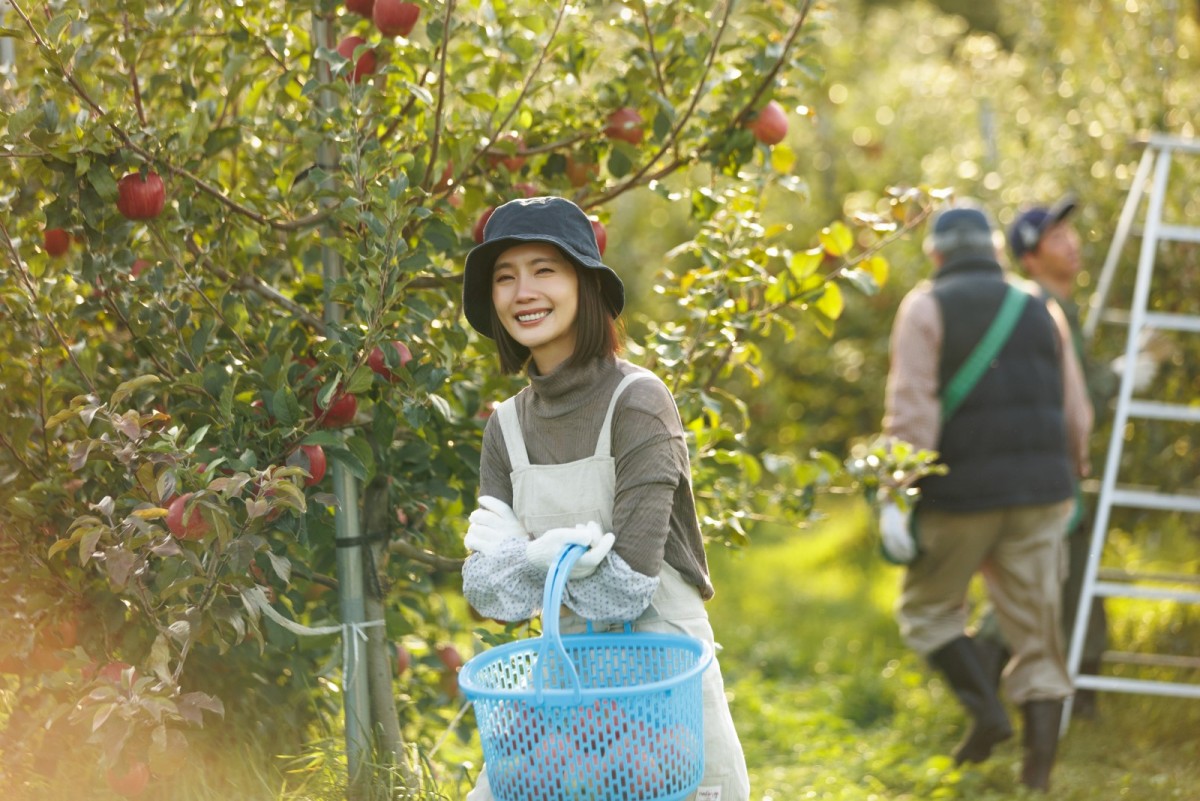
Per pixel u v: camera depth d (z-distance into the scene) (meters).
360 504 5.08
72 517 4.68
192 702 4.06
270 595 4.68
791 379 15.21
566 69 5.47
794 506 5.75
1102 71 9.97
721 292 5.52
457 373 5.18
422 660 5.86
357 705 4.85
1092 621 7.75
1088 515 8.84
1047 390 6.82
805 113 5.52
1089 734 7.39
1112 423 8.88
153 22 5.01
